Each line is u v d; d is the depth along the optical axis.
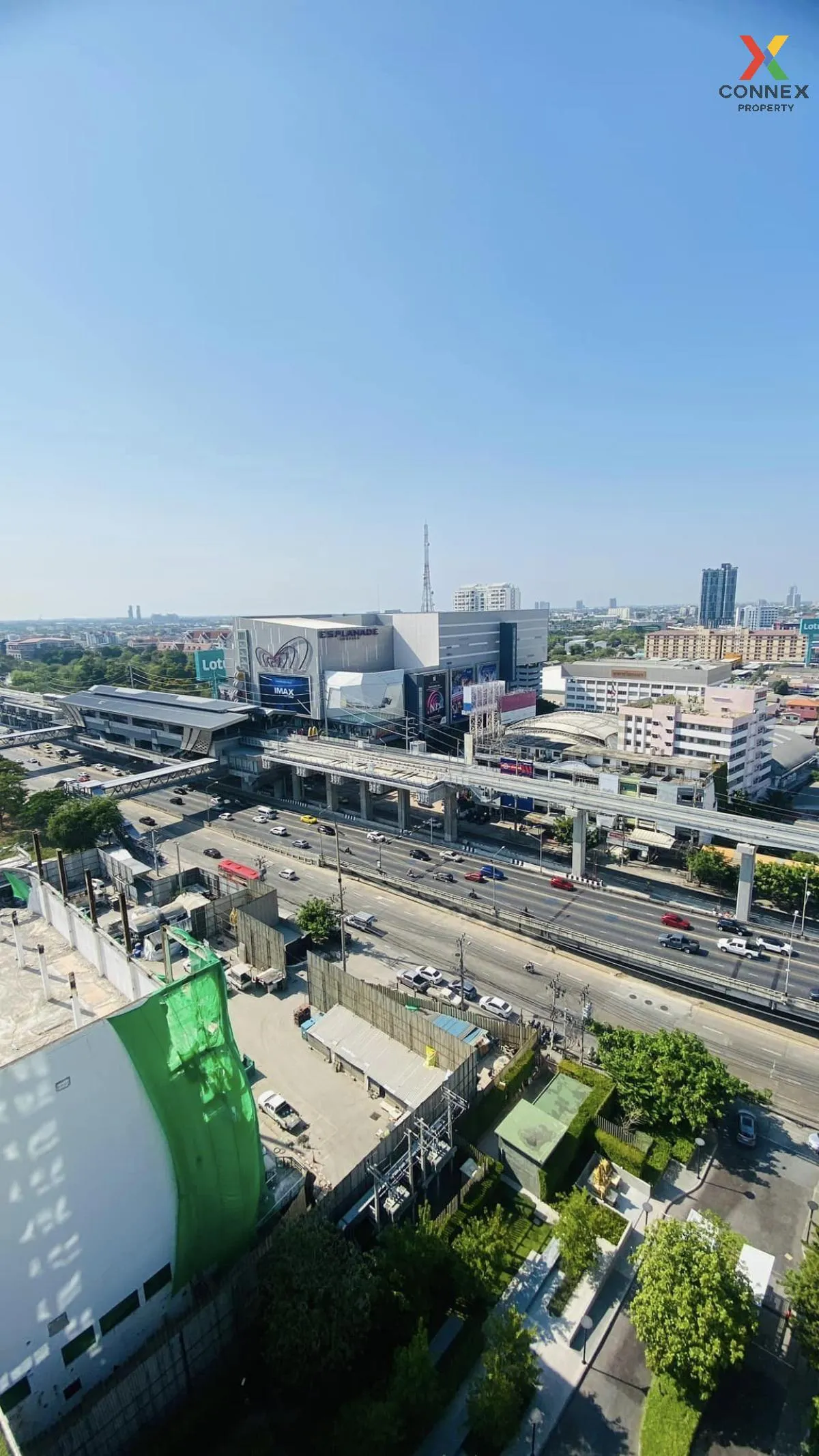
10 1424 26.91
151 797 127.31
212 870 91.06
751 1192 43.25
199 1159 31.97
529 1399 32.06
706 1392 30.23
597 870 93.50
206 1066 32.03
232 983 64.06
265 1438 30.17
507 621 189.75
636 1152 43.97
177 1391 32.19
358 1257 34.66
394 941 73.75
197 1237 32.75
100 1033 27.73
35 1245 26.70
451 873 91.25
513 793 94.44
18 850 84.56
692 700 136.00
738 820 77.06
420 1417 30.78
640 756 110.62
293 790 125.81
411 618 166.88
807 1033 58.56
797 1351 34.31
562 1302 36.62
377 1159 42.03
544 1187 41.72
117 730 152.88
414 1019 51.69
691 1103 44.09
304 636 147.12
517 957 70.69
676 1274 31.91
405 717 149.00
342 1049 52.44
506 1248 37.06
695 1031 58.66
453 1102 45.66
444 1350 34.50
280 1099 47.88
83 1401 28.84
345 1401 31.86
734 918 77.62
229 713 137.75
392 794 132.12
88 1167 27.95
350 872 91.31
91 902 42.97
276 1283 32.69
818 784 135.38
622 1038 49.53
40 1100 26.03
